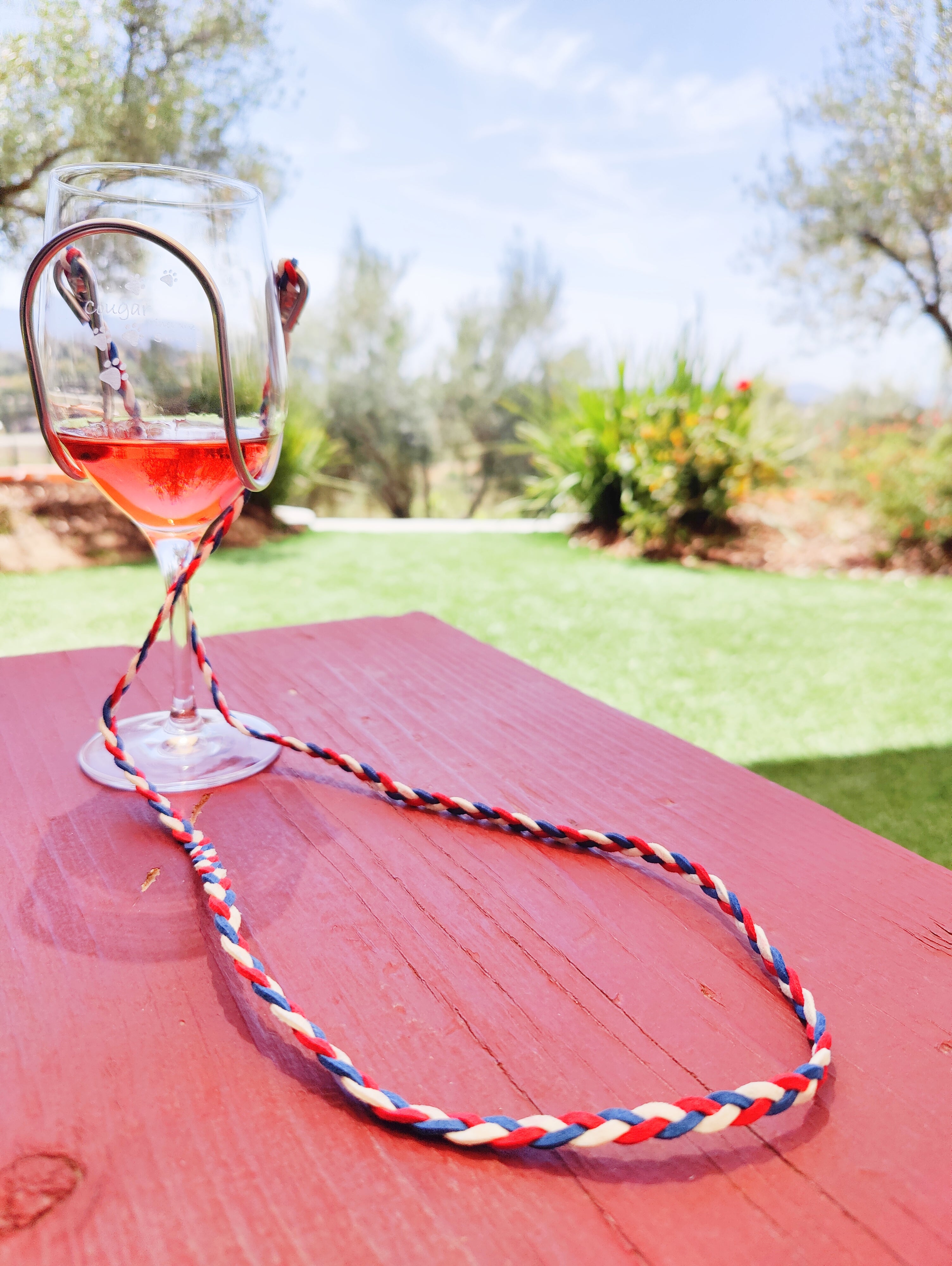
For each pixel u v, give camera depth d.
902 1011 0.38
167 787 0.55
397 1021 0.36
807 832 0.53
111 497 0.55
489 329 9.40
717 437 5.30
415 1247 0.26
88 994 0.38
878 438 6.08
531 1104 0.32
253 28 5.87
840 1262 0.26
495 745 0.63
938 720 3.03
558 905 0.45
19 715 0.66
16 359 4.70
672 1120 0.29
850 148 6.44
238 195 0.50
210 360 0.49
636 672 3.45
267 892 0.45
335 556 5.19
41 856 0.48
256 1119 0.31
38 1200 0.28
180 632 0.62
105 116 5.42
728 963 0.41
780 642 3.86
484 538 5.77
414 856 0.49
